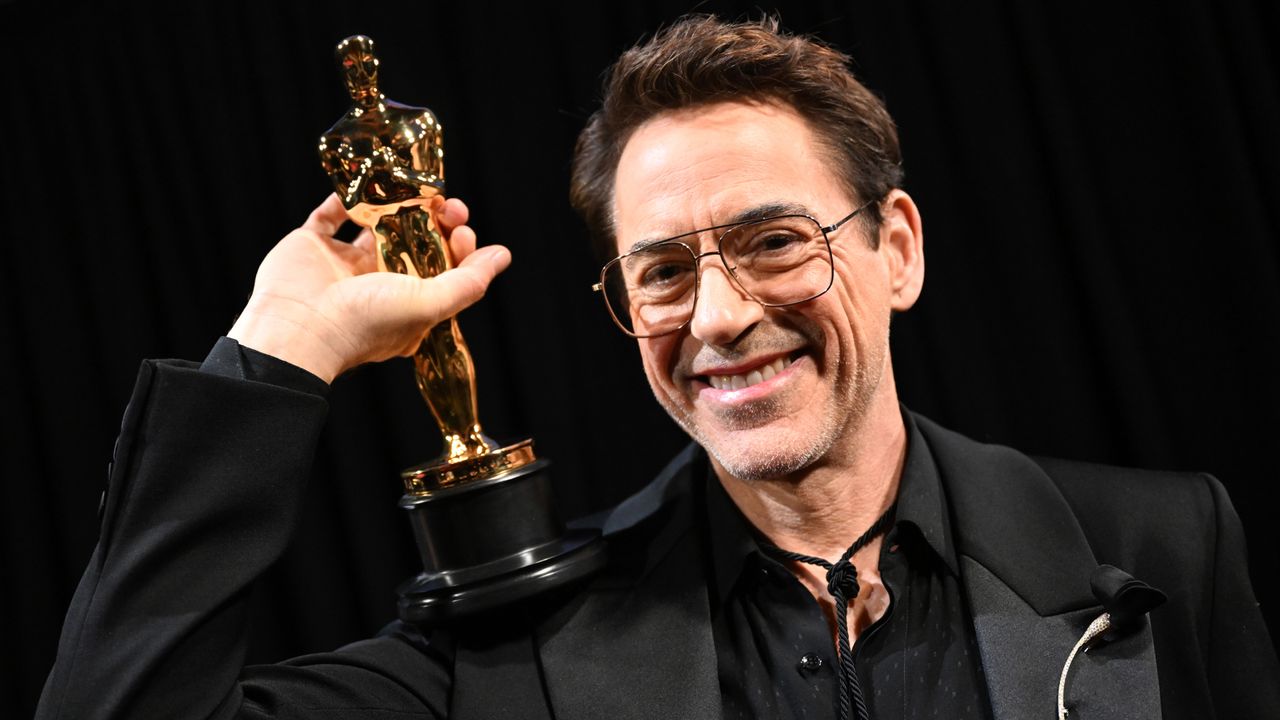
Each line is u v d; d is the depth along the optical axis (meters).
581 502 2.01
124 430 0.92
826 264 1.00
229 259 2.11
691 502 1.14
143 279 2.17
